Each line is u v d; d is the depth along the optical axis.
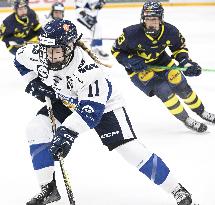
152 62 9.42
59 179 7.63
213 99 12.03
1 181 7.68
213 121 9.88
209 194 7.07
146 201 6.94
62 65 5.68
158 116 10.84
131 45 9.10
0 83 14.07
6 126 10.45
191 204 6.33
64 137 5.77
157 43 9.05
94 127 6.23
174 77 9.25
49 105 6.39
